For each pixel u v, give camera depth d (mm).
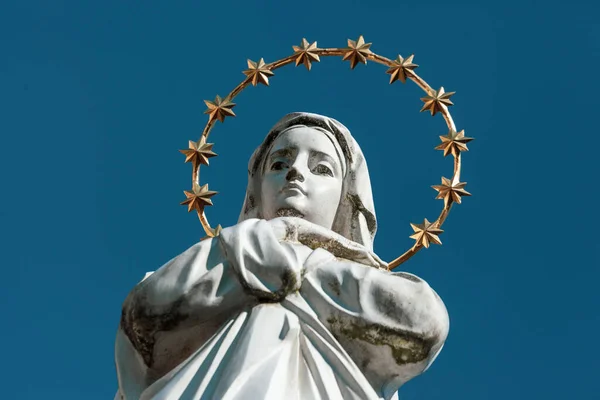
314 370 23062
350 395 23094
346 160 28062
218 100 30234
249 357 22594
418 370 23891
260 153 28328
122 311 24312
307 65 30891
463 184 28438
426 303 23703
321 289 24047
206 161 29484
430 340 23641
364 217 28062
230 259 24109
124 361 24469
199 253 24344
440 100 29844
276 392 22109
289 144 27719
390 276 24000
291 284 23891
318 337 23469
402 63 30547
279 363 22625
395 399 25375
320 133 27953
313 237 25484
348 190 27953
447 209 28312
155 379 24328
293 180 27141
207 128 30016
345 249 25594
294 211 26922
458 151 29141
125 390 24406
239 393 21984
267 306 23766
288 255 24156
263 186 27625
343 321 23750
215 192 28906
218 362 22906
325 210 27156
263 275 24000
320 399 22750
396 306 23656
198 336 24203
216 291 23953
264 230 24547
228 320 24016
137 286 24250
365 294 23766
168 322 23875
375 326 23562
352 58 30922
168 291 23875
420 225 28078
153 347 24078
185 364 23328
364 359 23875
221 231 24672
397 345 23625
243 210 28469
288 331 23203
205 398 22328
